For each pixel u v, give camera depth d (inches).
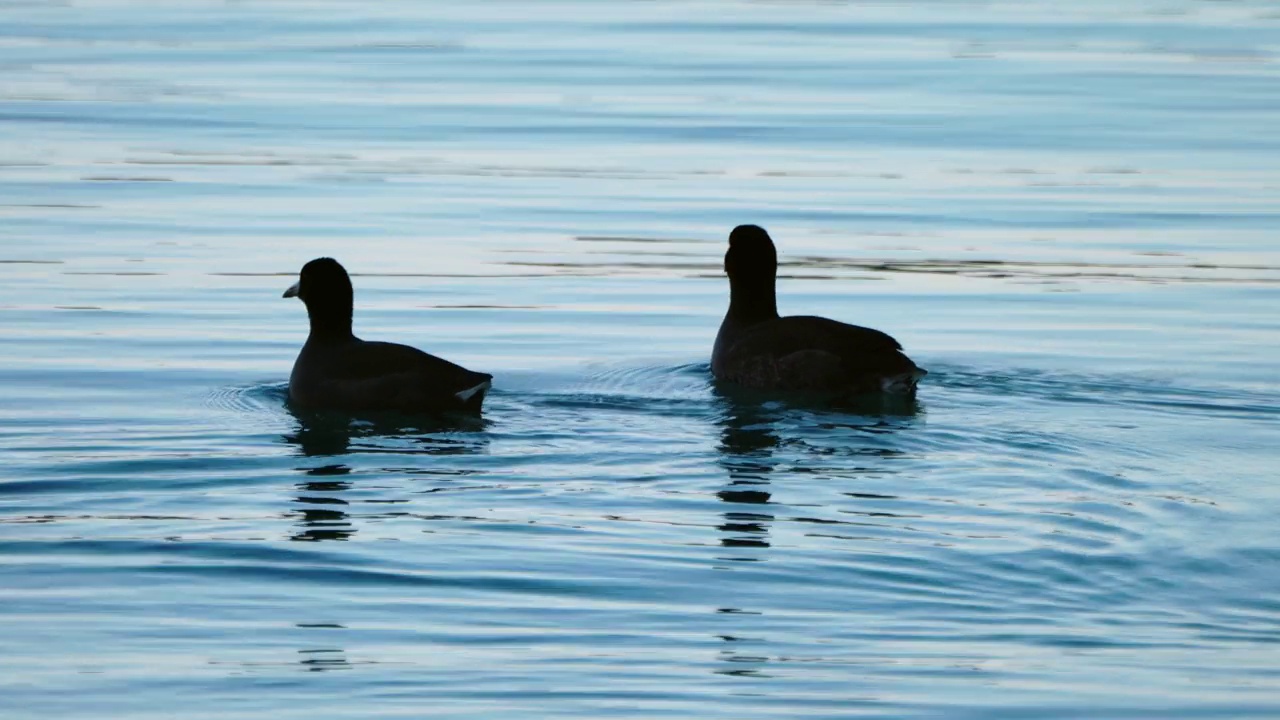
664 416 666.8
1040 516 539.8
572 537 523.2
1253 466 597.0
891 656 439.5
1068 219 1077.1
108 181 1149.1
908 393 697.0
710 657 440.1
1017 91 1523.1
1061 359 772.6
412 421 656.4
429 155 1249.4
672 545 516.4
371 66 1614.2
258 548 514.3
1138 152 1274.6
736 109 1430.9
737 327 754.8
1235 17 2011.6
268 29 1850.4
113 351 779.4
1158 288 918.4
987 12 2055.9
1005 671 430.3
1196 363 764.0
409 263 961.5
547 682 426.0
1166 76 1600.6
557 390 713.0
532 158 1245.1
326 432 640.4
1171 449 619.5
